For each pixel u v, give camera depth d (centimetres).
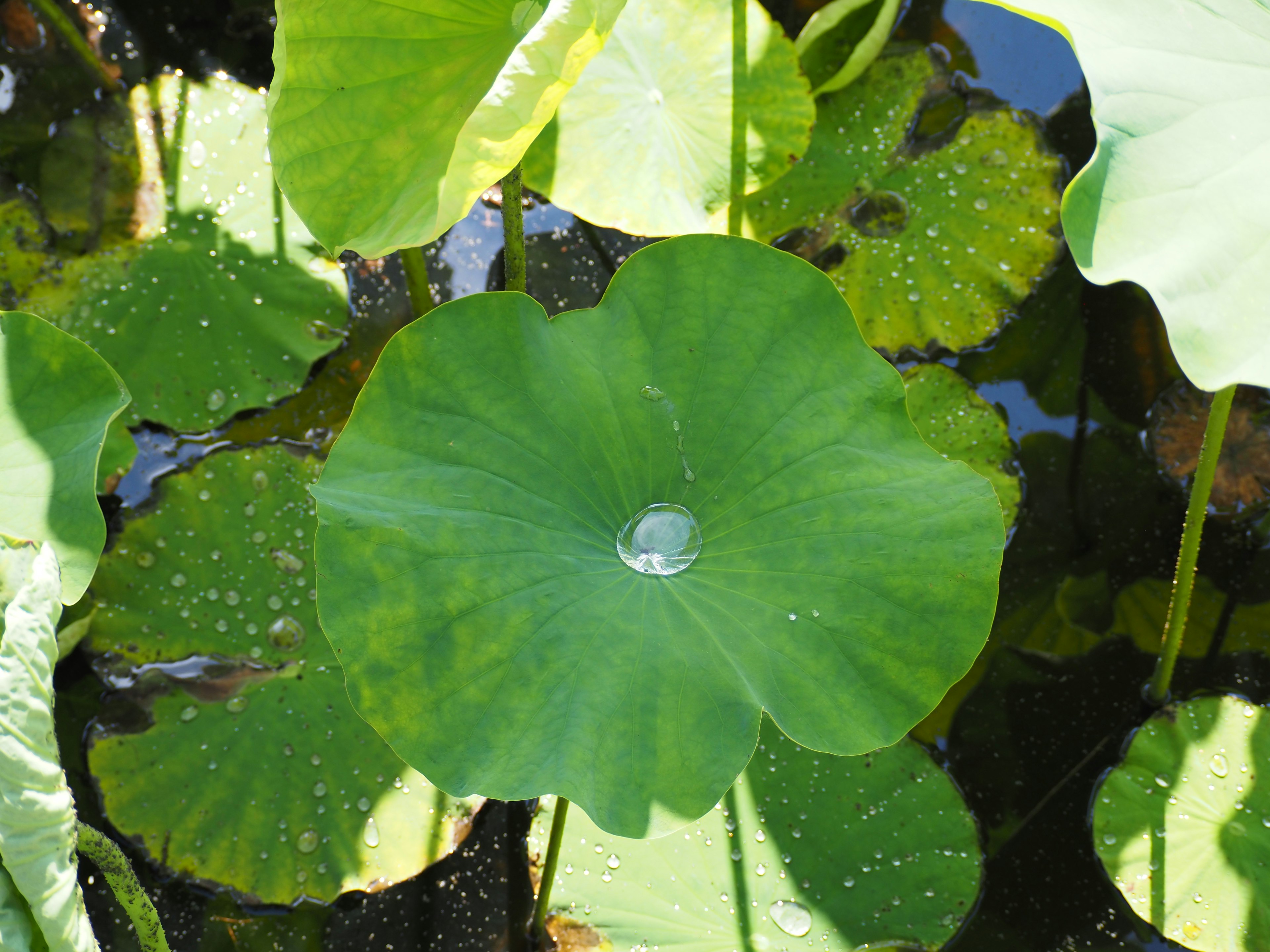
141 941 134
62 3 175
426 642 130
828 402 136
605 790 128
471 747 129
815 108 171
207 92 168
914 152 170
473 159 131
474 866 147
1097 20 134
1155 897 146
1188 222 132
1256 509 162
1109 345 167
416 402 134
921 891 144
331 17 137
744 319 137
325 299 163
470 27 140
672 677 130
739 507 135
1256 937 144
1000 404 166
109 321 159
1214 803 149
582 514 134
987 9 177
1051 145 170
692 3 165
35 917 123
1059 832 150
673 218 162
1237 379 129
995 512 133
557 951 142
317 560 130
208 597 151
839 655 131
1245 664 157
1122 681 156
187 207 164
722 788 128
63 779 126
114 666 149
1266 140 134
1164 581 160
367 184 140
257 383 160
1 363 139
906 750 150
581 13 128
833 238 167
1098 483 163
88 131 166
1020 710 155
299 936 144
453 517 132
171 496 154
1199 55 135
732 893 143
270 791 146
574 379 136
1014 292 166
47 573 128
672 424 136
